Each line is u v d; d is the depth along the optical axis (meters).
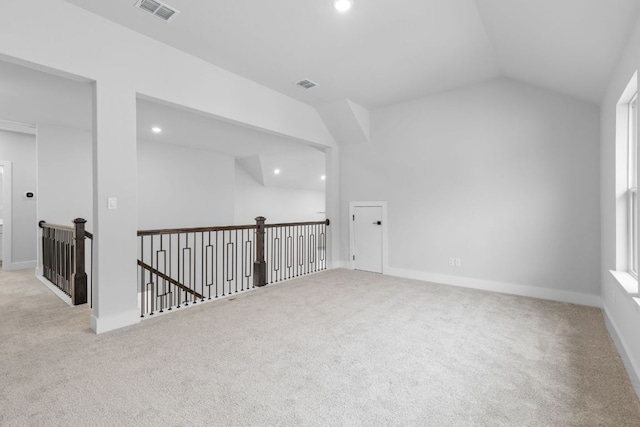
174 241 6.46
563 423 1.54
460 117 4.24
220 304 3.42
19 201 5.64
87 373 1.98
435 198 4.47
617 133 2.66
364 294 3.83
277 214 9.01
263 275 4.24
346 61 3.47
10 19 2.19
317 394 1.78
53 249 4.36
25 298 3.65
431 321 2.92
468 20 2.74
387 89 4.27
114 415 1.59
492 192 4.00
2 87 3.53
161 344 2.41
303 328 2.74
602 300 3.27
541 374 1.99
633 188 2.60
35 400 1.70
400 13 2.64
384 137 4.98
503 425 1.53
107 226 2.67
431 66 3.61
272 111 4.23
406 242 4.77
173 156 6.48
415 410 1.64
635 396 1.76
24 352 2.27
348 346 2.39
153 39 2.97
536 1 2.10
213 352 2.28
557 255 3.58
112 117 2.69
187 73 3.25
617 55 2.32
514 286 3.85
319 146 5.34
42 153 4.94
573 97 3.46
